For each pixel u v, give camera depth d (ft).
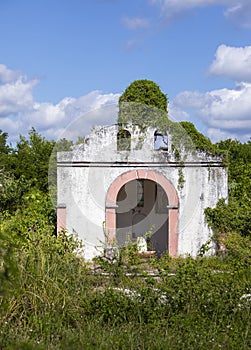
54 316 26.35
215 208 55.31
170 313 26.76
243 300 28.04
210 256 51.13
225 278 30.42
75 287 29.17
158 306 27.14
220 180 56.29
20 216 53.11
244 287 30.01
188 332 24.52
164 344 23.00
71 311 26.99
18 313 26.02
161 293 28.30
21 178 67.87
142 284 30.99
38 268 28.40
